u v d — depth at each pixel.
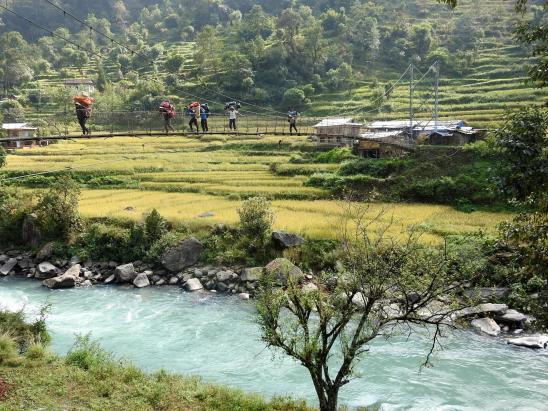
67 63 136.25
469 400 17.78
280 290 14.56
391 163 48.56
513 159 11.52
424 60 116.44
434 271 13.45
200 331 25.22
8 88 112.56
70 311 28.33
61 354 21.62
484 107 81.69
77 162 61.50
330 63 118.56
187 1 177.75
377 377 19.47
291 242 33.41
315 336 13.66
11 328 20.27
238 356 22.05
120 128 53.31
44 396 13.93
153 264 35.16
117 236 36.44
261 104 106.38
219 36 149.88
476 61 108.06
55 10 171.25
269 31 142.38
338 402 17.56
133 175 56.22
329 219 38.00
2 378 14.76
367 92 105.88
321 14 147.38
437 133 57.53
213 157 66.75
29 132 73.56
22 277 35.50
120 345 23.38
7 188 45.72
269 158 65.00
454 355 21.48
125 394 14.67
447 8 142.50
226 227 36.28
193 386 16.05
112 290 32.38
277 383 19.27
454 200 43.28
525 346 22.28
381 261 13.66
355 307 14.42
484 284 25.47
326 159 59.03
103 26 161.62
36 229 39.19
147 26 174.12
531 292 25.06
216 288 32.16
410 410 17.08
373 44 123.62
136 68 128.50
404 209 41.66
